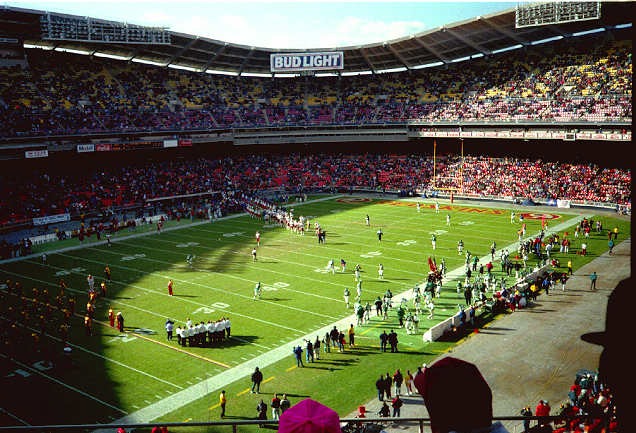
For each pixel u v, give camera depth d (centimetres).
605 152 7150
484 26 7356
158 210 6775
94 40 6781
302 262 4616
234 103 8675
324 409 388
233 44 8162
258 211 6562
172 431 2184
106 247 5241
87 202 6588
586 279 4025
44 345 3041
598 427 861
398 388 2416
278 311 3516
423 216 6438
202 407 2373
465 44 8131
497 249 4897
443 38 7906
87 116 6950
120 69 8075
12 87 6756
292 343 3034
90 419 2280
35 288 4034
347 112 8850
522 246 4572
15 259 4884
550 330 3119
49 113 6675
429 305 3350
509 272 4197
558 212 6506
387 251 4909
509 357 2794
